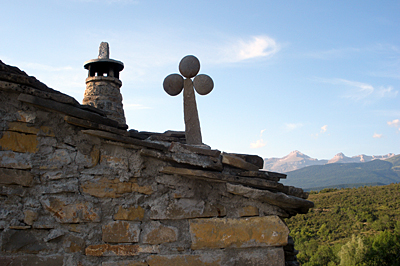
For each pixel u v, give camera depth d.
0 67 3.14
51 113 3.35
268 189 3.50
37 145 3.28
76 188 3.29
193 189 3.53
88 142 3.41
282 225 3.45
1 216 3.08
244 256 3.37
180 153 3.50
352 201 49.72
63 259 3.15
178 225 3.42
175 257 3.29
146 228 3.36
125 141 3.41
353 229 39.06
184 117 4.34
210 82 4.30
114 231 3.29
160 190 3.50
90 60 9.52
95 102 9.29
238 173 3.63
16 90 3.16
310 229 42.12
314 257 33.09
